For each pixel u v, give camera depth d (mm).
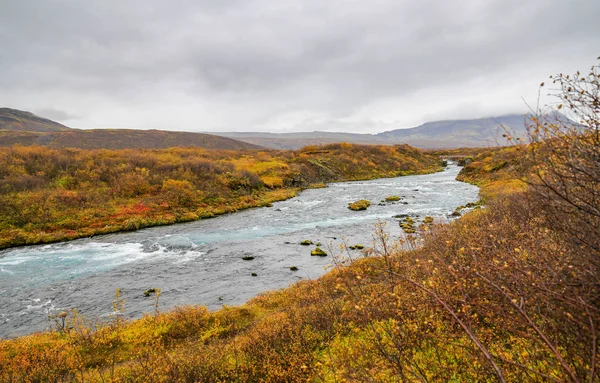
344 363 4699
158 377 7871
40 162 46938
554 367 3283
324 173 79062
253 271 22141
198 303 17641
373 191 57844
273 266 22969
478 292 4090
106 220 35625
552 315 3350
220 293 18828
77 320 15500
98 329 13156
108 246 28828
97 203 39188
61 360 10250
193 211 41562
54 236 30656
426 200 44781
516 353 3848
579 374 3072
